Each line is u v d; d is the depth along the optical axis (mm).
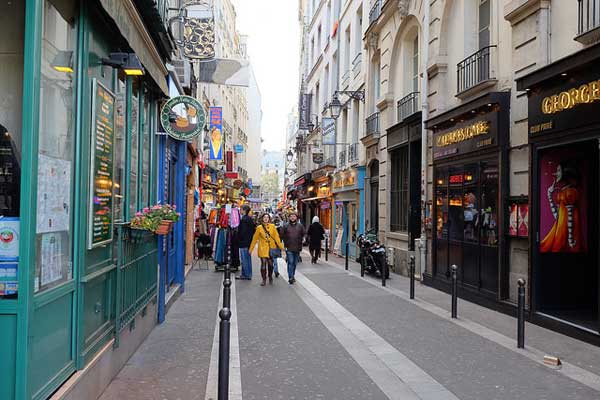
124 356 6082
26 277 3412
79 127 4438
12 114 3727
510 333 8008
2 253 3475
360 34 24625
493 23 10766
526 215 9141
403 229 16656
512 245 9680
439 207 12977
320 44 34969
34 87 3523
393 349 7051
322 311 9789
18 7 3750
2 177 3660
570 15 8336
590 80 7363
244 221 14664
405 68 16984
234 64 13992
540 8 8875
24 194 3447
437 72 13383
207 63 13945
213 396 5121
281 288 12852
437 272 13023
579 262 8945
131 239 6227
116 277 5543
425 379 5777
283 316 9297
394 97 18016
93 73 4887
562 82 8000
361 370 6133
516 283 9477
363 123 22312
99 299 5070
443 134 12664
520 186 9492
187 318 9016
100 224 4887
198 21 13812
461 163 11711
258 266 18625
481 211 10680
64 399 3865
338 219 26703
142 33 6422
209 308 10016
